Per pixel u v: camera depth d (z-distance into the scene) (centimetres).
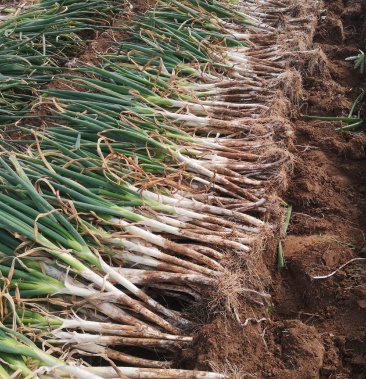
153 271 180
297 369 164
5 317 168
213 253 185
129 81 233
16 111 239
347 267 191
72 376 159
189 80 253
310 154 233
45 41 282
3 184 191
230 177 207
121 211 185
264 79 257
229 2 306
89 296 172
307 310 186
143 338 169
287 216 210
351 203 216
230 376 160
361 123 243
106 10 306
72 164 195
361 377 165
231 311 173
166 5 289
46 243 174
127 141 211
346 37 299
